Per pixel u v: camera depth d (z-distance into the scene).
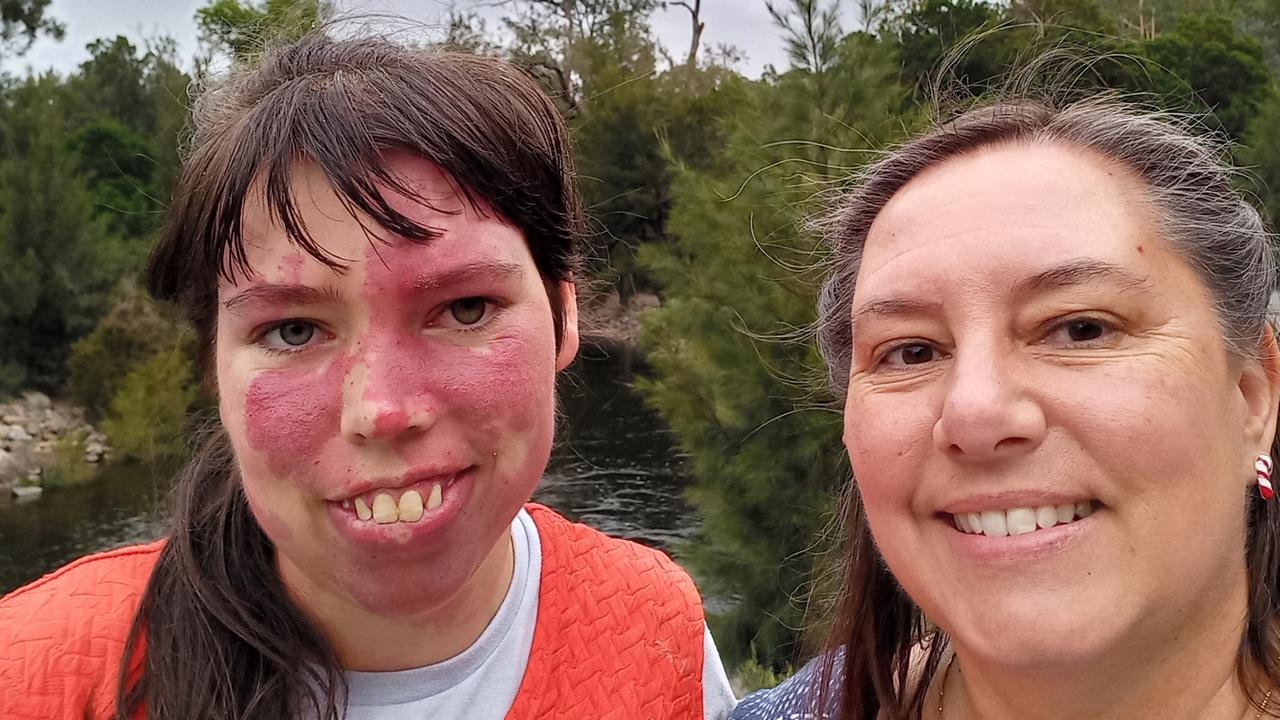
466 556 0.39
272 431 0.37
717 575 1.54
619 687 0.46
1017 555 0.35
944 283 0.36
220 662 0.39
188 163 0.40
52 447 4.04
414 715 0.42
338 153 0.35
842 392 0.48
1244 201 0.40
